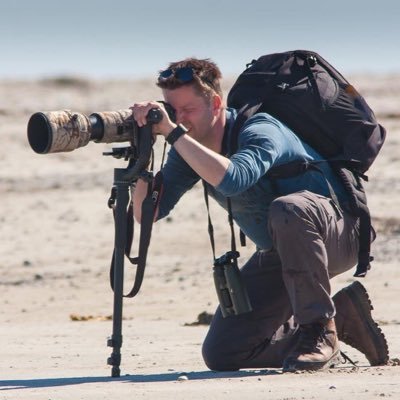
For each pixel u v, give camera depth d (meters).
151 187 20.75
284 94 21.48
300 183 21.34
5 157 83.12
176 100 20.83
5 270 47.44
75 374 22.39
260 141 20.56
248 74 21.88
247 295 22.20
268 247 22.33
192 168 20.70
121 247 20.72
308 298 21.02
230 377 20.86
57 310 38.03
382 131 22.23
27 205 64.00
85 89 159.75
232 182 20.03
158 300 38.78
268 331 22.75
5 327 33.09
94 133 20.05
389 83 157.88
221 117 21.16
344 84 21.92
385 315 32.50
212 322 23.02
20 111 118.00
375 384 19.16
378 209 56.00
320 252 20.88
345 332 23.02
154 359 24.80
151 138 20.25
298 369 21.14
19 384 20.80
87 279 44.88
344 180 21.53
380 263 43.47
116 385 20.06
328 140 21.61
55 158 82.06
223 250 49.03
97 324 33.56
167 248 50.03
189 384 19.81
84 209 62.06
